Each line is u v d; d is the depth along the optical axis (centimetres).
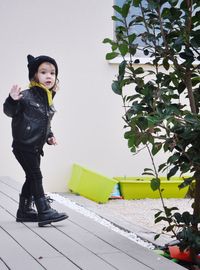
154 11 400
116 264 341
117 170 681
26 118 430
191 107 391
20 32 647
